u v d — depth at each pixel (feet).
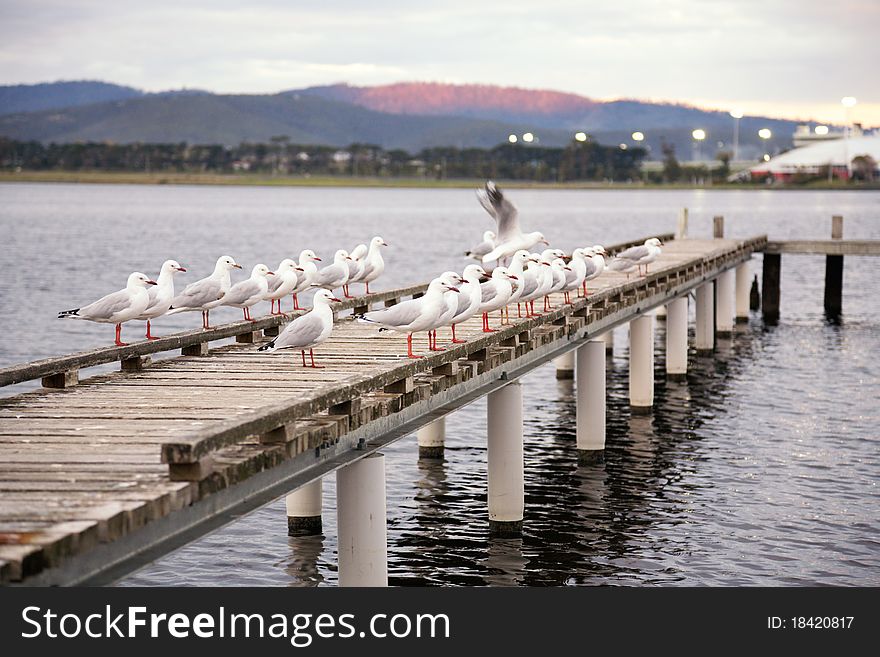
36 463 38.96
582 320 77.71
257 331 68.39
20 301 172.55
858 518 67.92
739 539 64.59
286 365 58.39
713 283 140.87
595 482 75.97
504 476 64.85
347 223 437.99
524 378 114.32
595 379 80.02
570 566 60.59
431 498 71.72
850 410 97.25
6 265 235.81
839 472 77.71
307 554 61.82
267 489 40.29
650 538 64.80
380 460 47.62
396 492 72.90
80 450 40.81
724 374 115.14
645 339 95.30
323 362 58.95
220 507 37.63
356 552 48.01
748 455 82.53
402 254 276.62
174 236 348.59
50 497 34.76
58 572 30.53
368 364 58.08
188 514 35.99
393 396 50.06
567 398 104.58
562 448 85.46
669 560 61.52
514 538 64.69
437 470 77.97
